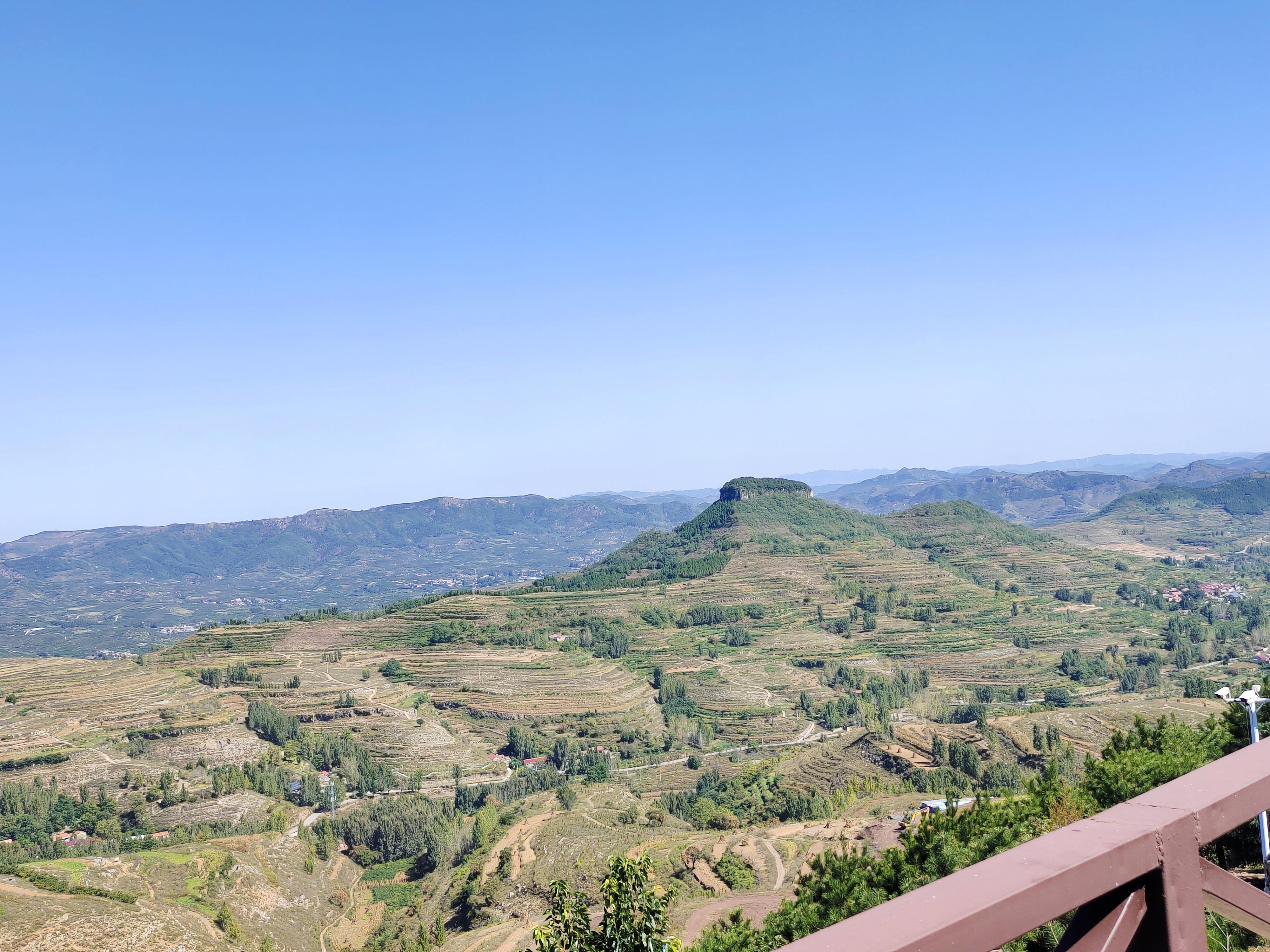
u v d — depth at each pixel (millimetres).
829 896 35969
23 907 101438
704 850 94500
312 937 122750
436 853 138625
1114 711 134625
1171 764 38688
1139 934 3670
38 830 160375
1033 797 41906
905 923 3062
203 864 131000
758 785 143750
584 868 113188
